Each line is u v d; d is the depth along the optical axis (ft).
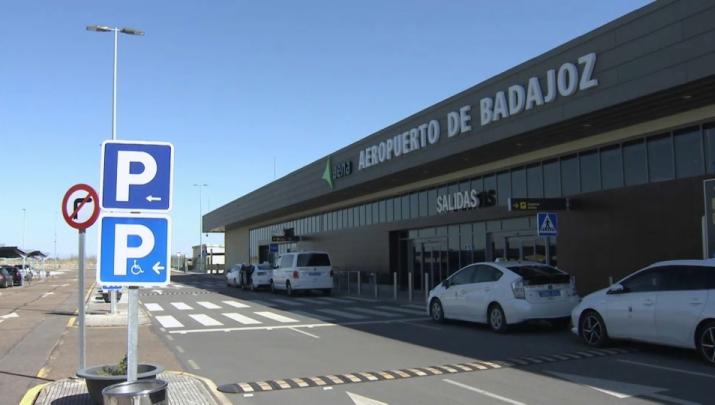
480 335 45.50
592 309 38.88
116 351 39.32
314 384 28.76
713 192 40.88
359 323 54.49
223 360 35.78
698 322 32.32
